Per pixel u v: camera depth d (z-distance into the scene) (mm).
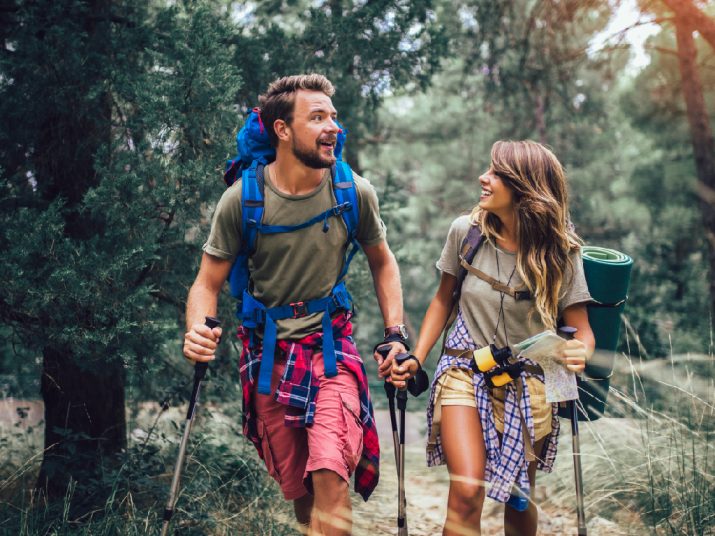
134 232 3795
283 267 2715
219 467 4137
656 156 10711
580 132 11578
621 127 11602
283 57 4781
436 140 12062
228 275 2898
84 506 3617
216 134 3898
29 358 4383
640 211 10578
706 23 6363
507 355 2660
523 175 2699
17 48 3881
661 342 6711
